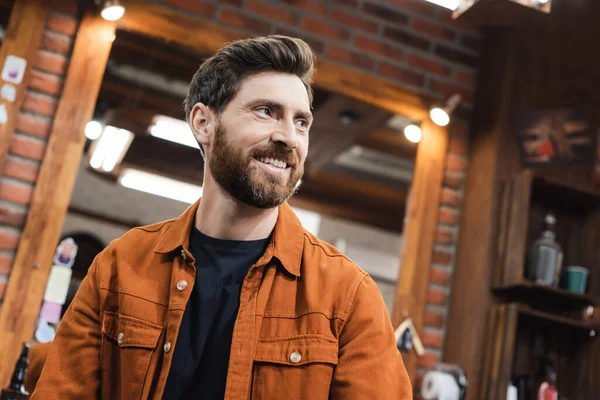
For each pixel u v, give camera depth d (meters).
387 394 1.20
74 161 2.91
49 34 3.01
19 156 2.87
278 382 1.21
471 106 3.70
